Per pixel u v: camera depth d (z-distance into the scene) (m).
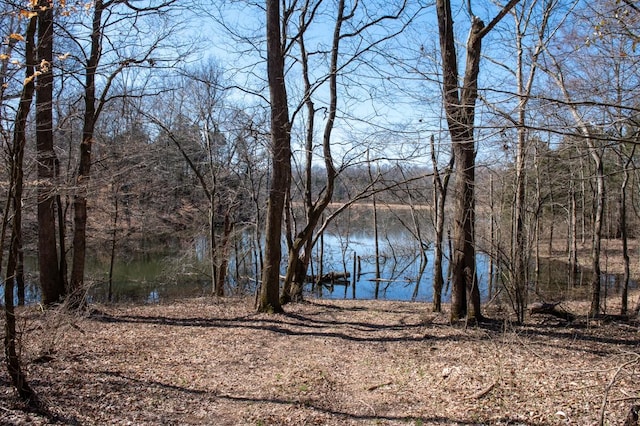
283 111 10.88
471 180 9.40
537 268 16.72
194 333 9.05
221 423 5.23
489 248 11.84
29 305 10.75
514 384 6.17
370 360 7.63
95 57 10.28
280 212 11.07
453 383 6.35
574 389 5.88
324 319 10.66
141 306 11.93
